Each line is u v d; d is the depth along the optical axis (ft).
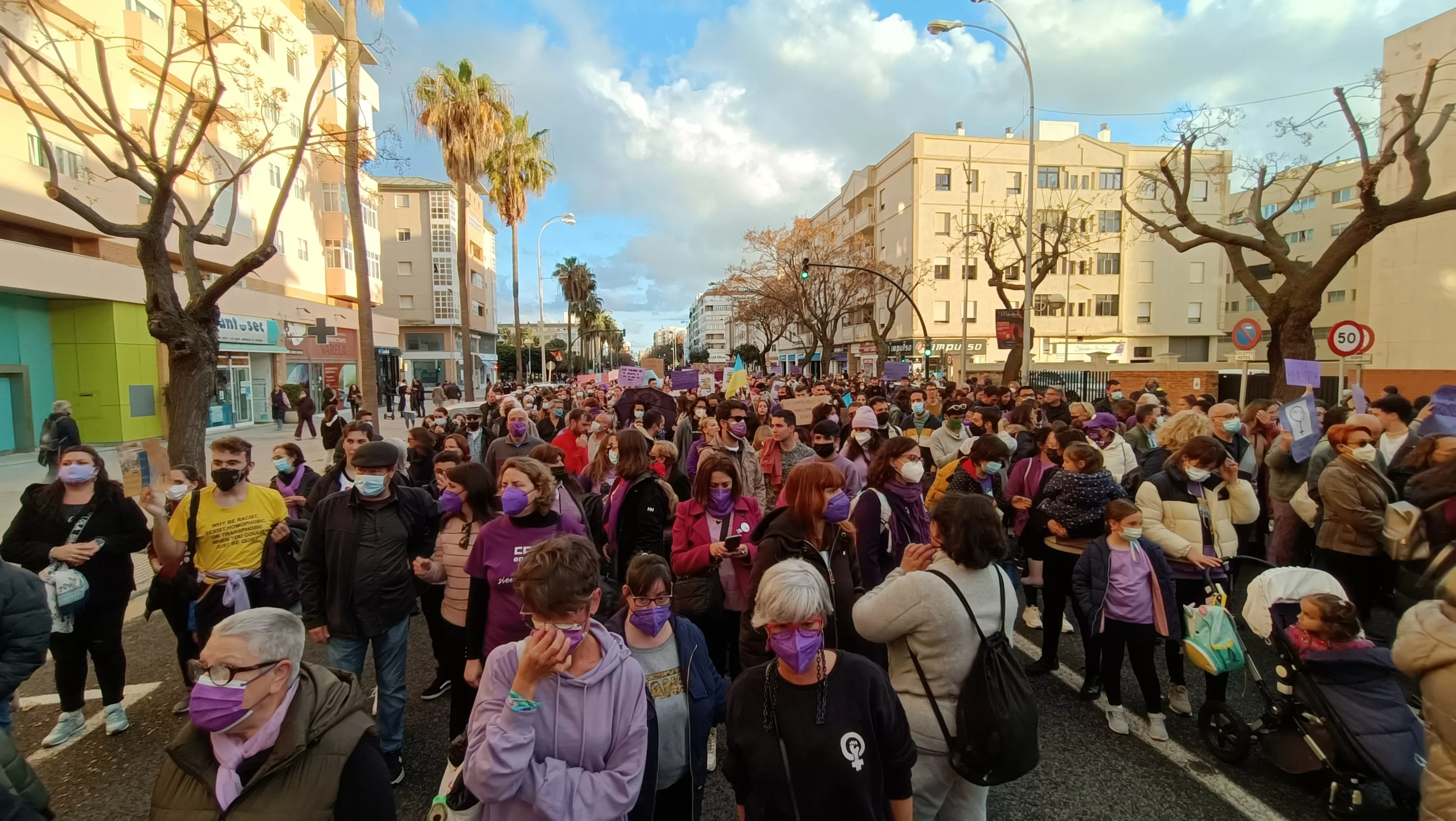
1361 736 10.69
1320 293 41.01
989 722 8.14
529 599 6.84
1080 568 14.11
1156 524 14.65
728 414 20.81
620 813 6.77
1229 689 15.66
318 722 6.55
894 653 9.20
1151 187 154.20
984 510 8.77
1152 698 13.28
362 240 46.19
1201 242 46.29
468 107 76.95
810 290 132.05
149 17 66.18
